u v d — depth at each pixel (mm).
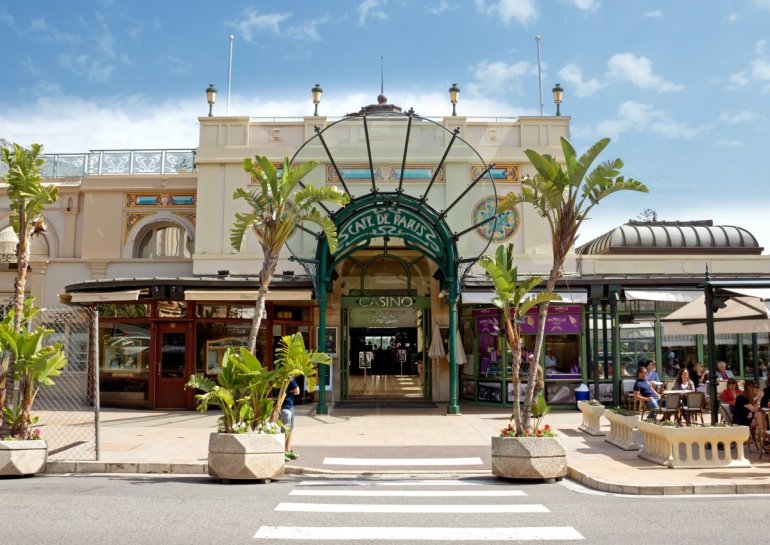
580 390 18125
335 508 7641
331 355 20562
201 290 18250
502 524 6898
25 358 10320
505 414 17562
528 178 11680
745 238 23016
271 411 10180
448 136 21219
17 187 11531
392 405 19531
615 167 10828
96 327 10828
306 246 20031
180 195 22312
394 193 17375
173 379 18469
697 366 17453
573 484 9414
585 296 18328
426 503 7996
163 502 7844
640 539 6270
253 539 6207
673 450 10148
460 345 19391
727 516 7250
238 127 21641
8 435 10172
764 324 12992
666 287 18828
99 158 23109
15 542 6004
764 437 10992
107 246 22031
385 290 21312
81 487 8922
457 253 17953
